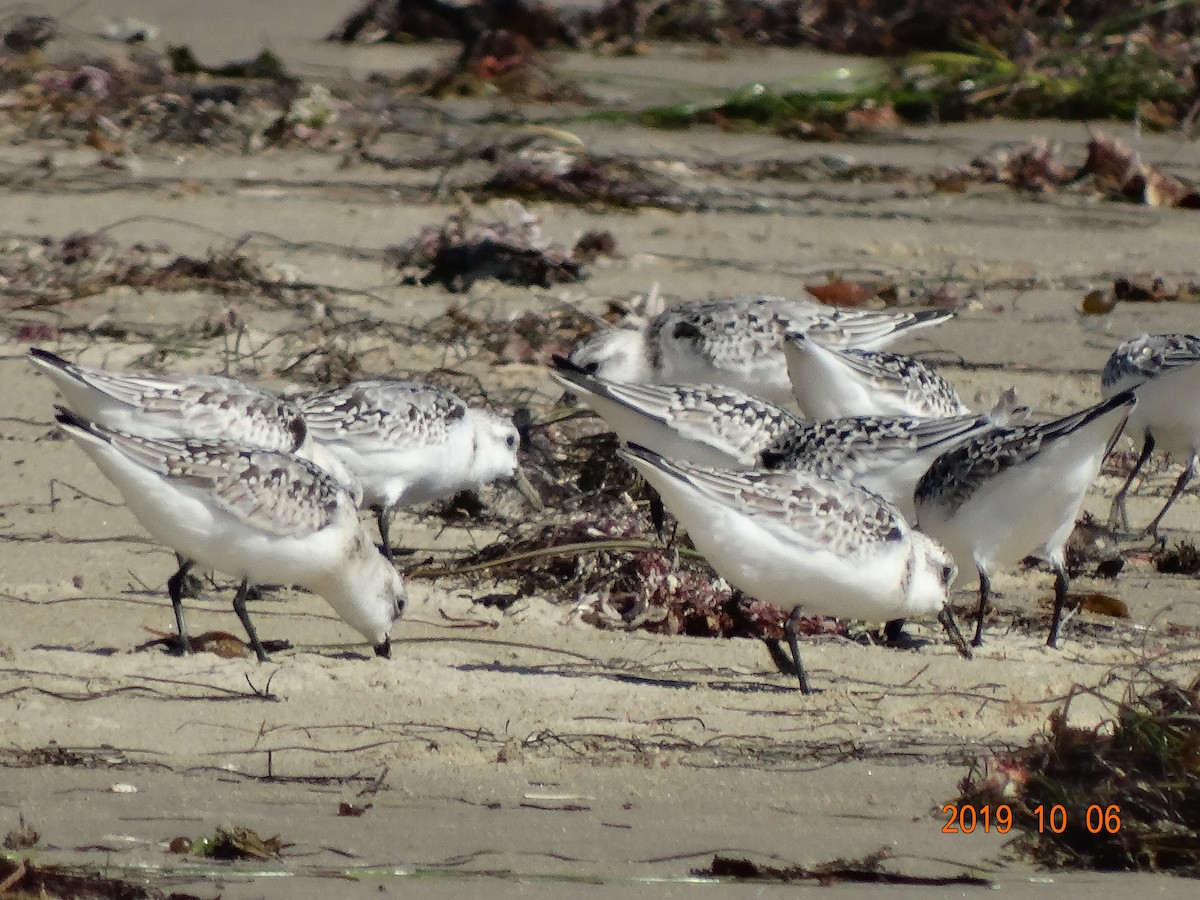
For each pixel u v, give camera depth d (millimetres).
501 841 8219
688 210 23203
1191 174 26031
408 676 10312
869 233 22469
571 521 13367
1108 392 15039
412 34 33938
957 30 32812
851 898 7781
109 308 17922
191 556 10625
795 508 10414
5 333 16953
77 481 14008
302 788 8766
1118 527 14461
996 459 11492
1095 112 29625
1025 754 9094
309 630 11562
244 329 17281
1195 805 8656
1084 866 8352
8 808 8297
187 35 32750
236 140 25609
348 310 18172
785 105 28688
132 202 22109
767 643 11031
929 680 10812
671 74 31797
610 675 10711
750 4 35781
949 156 26844
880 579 10664
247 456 10531
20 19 30844
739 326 15125
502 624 11766
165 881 7578
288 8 36469
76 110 25656
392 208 22531
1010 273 20906
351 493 12414
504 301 18781
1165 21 32750
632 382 14445
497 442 14125
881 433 12461
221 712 9570
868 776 9258
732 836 8422
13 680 9781
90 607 11508
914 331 17547
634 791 8953
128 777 8758
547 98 29438
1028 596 13055
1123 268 21219
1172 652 11461
